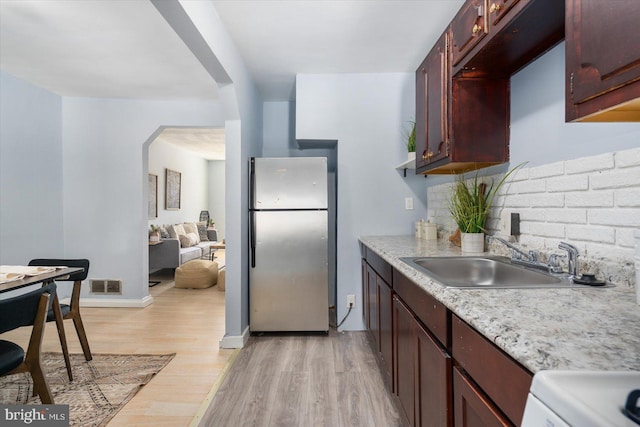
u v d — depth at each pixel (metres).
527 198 1.74
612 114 0.92
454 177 2.61
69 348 2.84
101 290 4.04
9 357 1.70
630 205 1.16
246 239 3.12
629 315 0.87
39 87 3.62
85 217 4.01
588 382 0.50
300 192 3.10
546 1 1.17
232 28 2.38
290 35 2.48
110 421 1.87
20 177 3.41
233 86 2.64
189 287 4.96
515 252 1.75
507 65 1.75
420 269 1.52
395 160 3.21
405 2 2.09
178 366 2.51
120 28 2.41
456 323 1.07
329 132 3.21
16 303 1.65
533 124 1.69
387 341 2.10
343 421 1.86
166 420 1.88
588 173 1.35
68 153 3.99
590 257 1.33
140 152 4.00
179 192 7.60
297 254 3.10
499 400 0.80
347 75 3.20
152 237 5.35
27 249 3.49
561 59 1.50
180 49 2.73
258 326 3.11
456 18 1.80
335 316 3.69
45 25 2.36
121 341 2.99
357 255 3.22
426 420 1.34
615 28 0.81
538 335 0.74
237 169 2.88
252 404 2.02
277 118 3.94
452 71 1.88
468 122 1.90
